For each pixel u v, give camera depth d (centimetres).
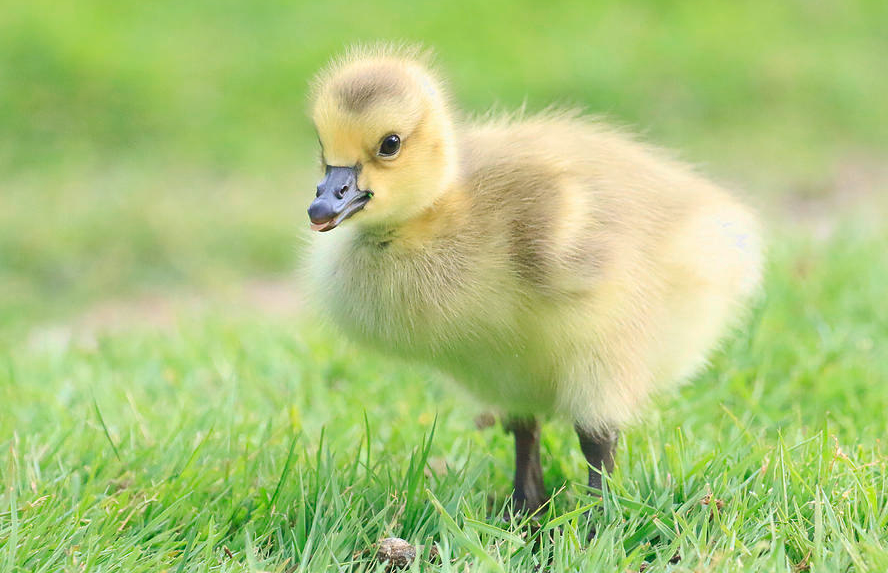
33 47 2564
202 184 2352
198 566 767
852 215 1895
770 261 1425
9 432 1023
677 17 2941
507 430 931
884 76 2775
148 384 1250
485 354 865
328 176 838
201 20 2883
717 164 2417
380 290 866
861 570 705
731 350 1180
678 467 866
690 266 881
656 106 2600
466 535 772
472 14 2886
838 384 1098
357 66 884
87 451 970
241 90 2639
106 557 775
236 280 2016
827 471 838
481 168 888
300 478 862
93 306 1919
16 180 2323
